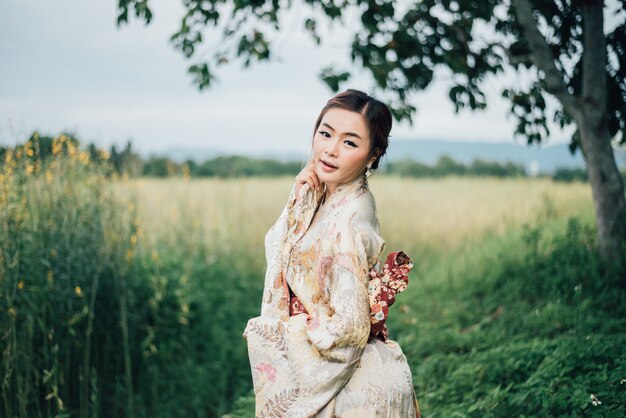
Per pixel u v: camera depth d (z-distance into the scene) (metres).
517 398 3.34
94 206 5.19
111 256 5.26
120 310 5.30
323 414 2.06
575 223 6.05
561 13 5.79
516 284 6.28
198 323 6.19
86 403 4.65
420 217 10.61
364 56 6.00
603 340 3.82
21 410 4.03
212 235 8.33
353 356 2.07
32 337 4.36
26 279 4.34
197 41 5.95
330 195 2.29
